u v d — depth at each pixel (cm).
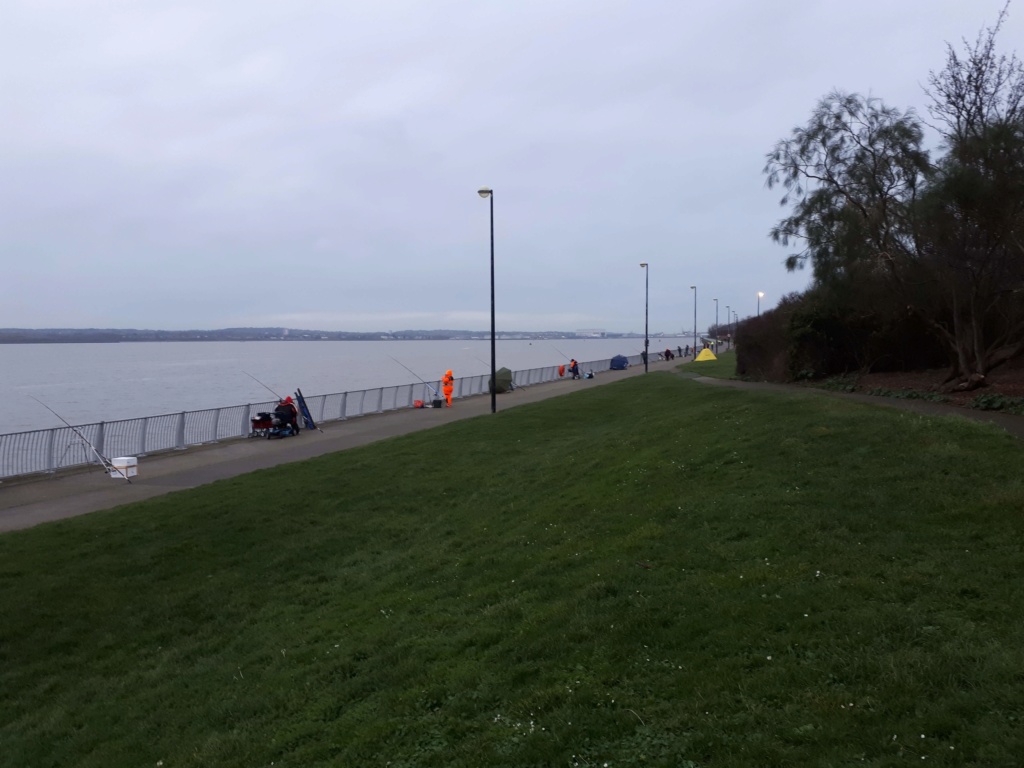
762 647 500
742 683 457
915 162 1920
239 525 1252
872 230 1959
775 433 1179
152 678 757
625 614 595
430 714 521
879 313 2300
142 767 583
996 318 1992
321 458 1903
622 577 684
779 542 698
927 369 2348
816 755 377
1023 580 550
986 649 454
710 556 701
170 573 1048
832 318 2623
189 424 2270
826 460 966
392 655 654
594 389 3594
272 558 1106
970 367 1839
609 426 2102
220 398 4469
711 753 397
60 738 666
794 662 472
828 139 2056
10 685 766
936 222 1664
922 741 375
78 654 829
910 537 669
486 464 1702
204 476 1775
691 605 588
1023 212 1559
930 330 2084
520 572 808
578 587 694
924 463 883
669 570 683
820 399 1664
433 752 468
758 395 2069
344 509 1367
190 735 618
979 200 1555
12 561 1073
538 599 699
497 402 3550
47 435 1806
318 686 643
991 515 691
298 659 726
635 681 490
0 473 1711
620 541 807
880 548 648
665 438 1443
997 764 351
